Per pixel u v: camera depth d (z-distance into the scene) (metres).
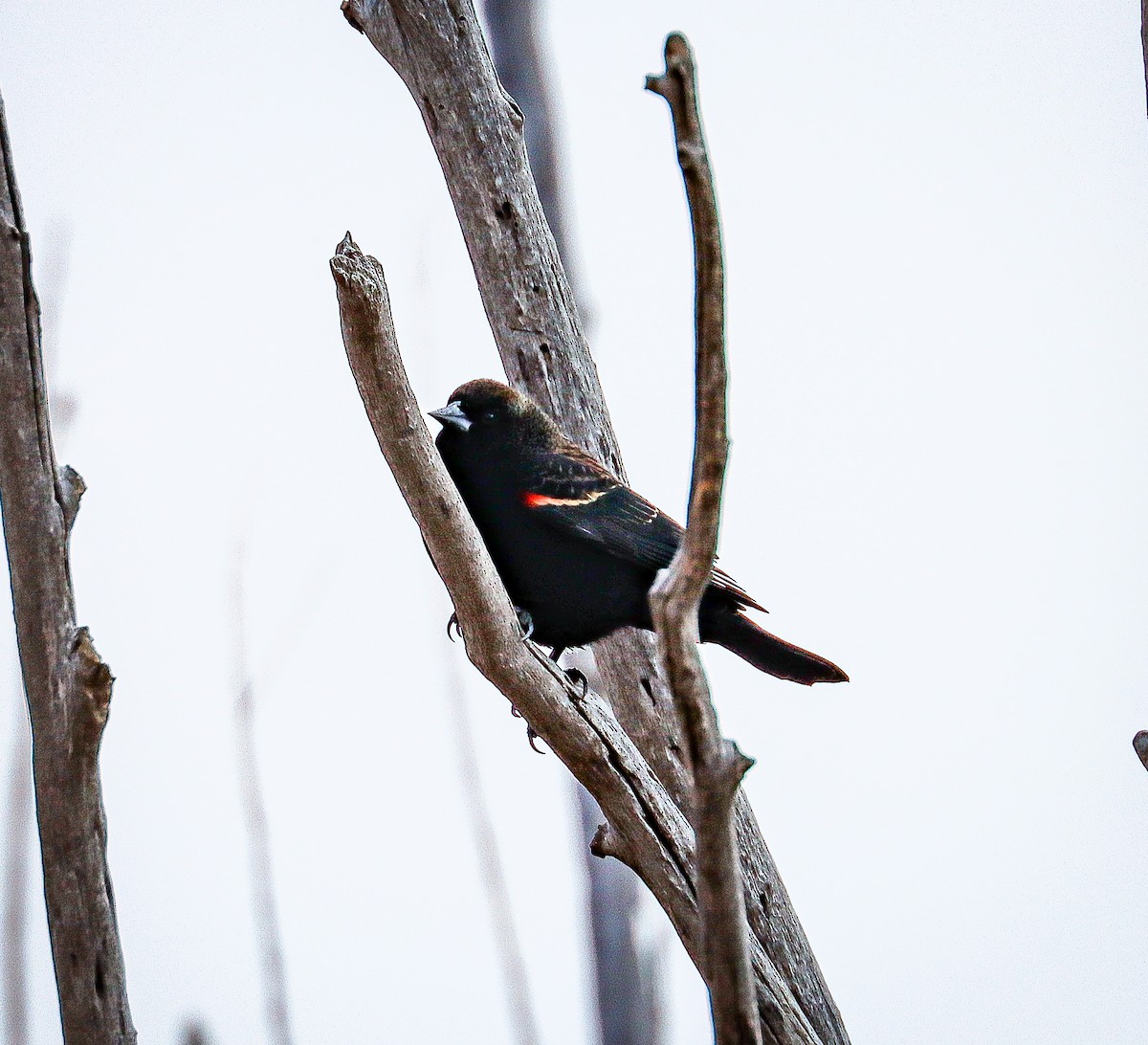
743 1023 6.46
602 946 13.67
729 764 6.27
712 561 6.25
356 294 7.12
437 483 7.80
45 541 7.77
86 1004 7.72
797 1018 8.32
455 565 8.00
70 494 7.90
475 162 11.66
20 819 8.71
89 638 7.73
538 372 11.91
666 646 6.25
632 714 11.46
